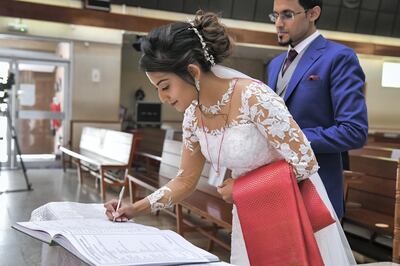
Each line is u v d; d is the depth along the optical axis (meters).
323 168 1.66
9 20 8.75
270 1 10.43
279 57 1.95
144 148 8.41
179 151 4.71
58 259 1.38
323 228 1.29
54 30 9.09
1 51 8.90
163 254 1.05
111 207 1.47
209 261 1.05
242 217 1.26
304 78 1.71
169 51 1.18
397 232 2.23
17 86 9.00
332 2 10.95
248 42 10.27
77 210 1.59
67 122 9.41
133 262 0.96
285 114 1.26
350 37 11.53
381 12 11.46
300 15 1.72
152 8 9.72
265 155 1.33
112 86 9.71
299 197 1.23
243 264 1.44
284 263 1.20
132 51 12.50
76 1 9.14
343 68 1.64
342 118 1.58
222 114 1.33
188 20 1.28
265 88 1.30
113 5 9.45
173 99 1.28
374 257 3.64
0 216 4.57
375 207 3.87
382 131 11.95
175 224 4.49
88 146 7.57
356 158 4.15
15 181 6.95
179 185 1.48
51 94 9.33
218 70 1.31
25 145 9.06
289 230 1.20
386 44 11.59
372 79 12.34
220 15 1.33
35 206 5.10
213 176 3.79
